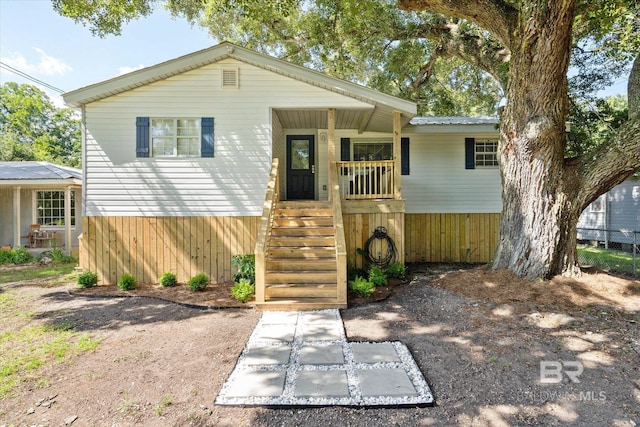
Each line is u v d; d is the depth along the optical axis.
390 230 7.02
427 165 9.48
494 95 14.67
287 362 3.40
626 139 4.86
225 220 7.20
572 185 5.39
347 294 5.77
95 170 7.08
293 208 7.23
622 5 5.79
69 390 2.94
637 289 4.93
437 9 6.26
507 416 2.53
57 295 6.17
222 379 3.10
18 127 29.27
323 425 2.46
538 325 4.13
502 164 6.00
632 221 11.59
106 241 7.12
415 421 2.49
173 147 7.17
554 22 4.93
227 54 7.02
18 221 10.85
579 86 7.80
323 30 11.01
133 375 3.19
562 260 5.43
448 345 3.77
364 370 3.23
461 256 9.48
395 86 13.45
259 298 5.21
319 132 9.43
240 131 7.18
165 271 7.15
